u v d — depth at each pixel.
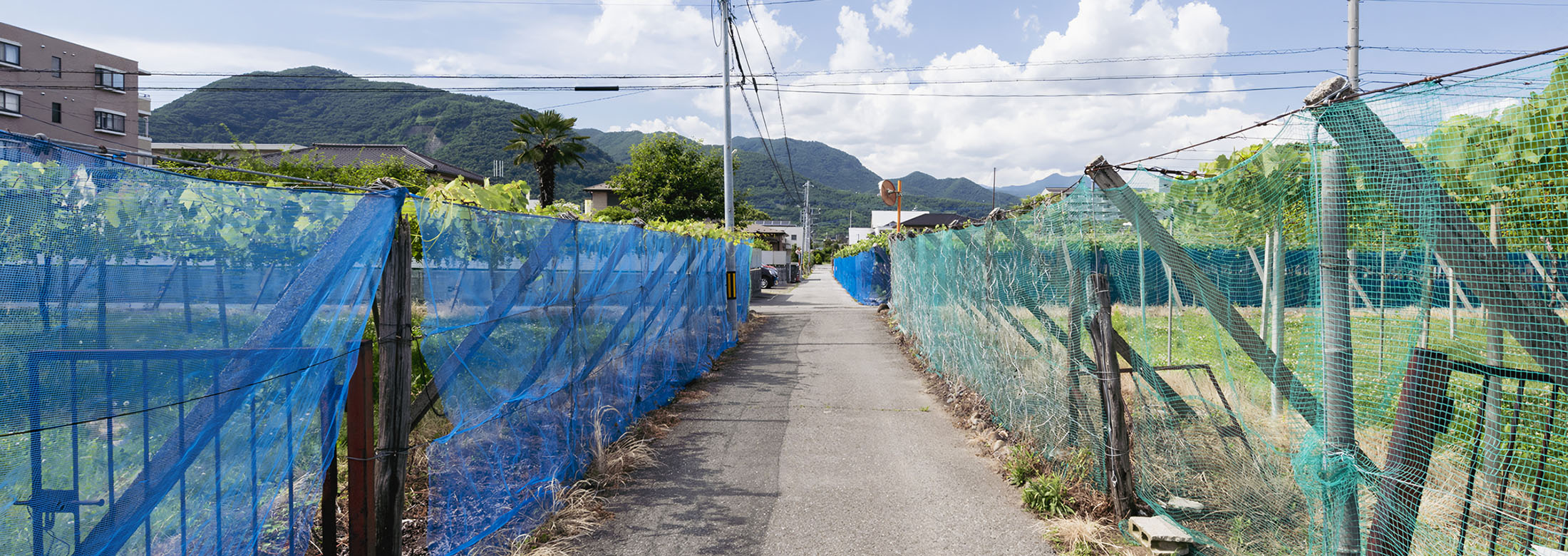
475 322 3.63
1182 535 3.63
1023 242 5.36
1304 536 3.39
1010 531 4.10
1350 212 2.54
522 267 4.18
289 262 2.36
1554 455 2.74
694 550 3.90
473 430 3.62
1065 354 4.75
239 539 2.21
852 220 117.56
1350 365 2.51
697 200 40.41
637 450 5.59
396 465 3.05
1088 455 4.54
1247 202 3.65
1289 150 2.93
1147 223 3.60
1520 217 2.44
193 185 2.04
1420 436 2.40
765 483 4.96
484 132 151.62
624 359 6.21
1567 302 2.43
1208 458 4.40
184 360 2.01
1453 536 2.74
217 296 2.12
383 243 2.80
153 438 1.94
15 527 1.67
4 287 1.64
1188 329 5.86
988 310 6.41
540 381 4.38
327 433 2.65
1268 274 4.91
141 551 1.92
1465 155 2.35
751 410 7.21
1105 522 4.10
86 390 1.79
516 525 4.02
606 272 5.69
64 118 41.84
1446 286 2.84
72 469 1.77
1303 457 2.68
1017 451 5.20
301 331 2.40
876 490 4.82
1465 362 2.43
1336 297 2.52
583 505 4.45
